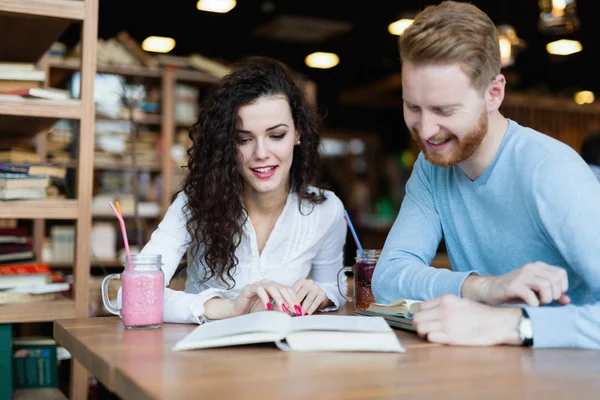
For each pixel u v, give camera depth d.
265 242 1.77
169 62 4.88
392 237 1.51
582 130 7.78
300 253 1.77
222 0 5.46
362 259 1.63
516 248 1.37
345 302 1.83
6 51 2.24
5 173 1.78
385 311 1.37
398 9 6.43
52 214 1.79
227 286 1.73
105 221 4.81
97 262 4.48
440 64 1.18
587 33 6.66
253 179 1.64
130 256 1.34
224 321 1.23
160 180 4.90
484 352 1.07
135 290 1.32
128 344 1.14
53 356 2.02
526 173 1.29
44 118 1.92
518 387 0.85
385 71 9.06
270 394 0.79
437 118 1.22
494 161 1.36
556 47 6.04
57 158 4.28
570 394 0.82
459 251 1.51
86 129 1.82
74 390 1.89
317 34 7.39
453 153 1.26
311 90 5.18
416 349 1.09
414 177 1.57
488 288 1.20
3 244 2.04
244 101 1.60
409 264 1.41
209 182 1.65
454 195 1.47
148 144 4.88
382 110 11.06
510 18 6.35
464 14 1.20
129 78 4.77
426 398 0.79
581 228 1.18
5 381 1.73
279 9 6.51
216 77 5.01
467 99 1.21
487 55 1.21
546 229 1.25
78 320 1.44
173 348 1.08
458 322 1.14
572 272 1.32
